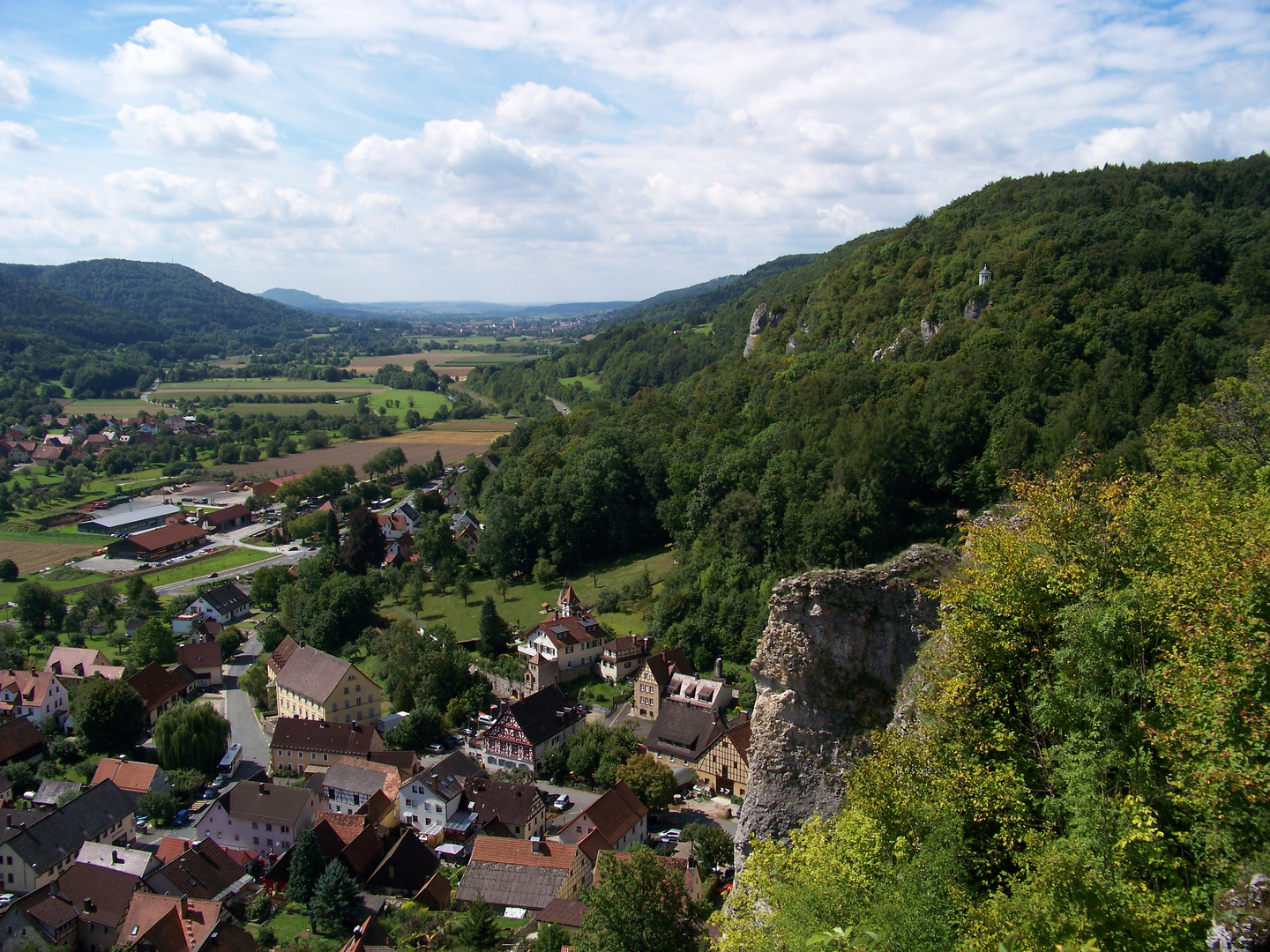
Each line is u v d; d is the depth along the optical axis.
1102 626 22.39
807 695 31.84
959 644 25.81
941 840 21.55
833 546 90.31
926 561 31.27
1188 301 107.00
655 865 40.81
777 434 117.94
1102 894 17.88
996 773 22.81
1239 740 18.48
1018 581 25.44
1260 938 14.82
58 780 81.75
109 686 90.19
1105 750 21.33
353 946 52.31
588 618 104.50
